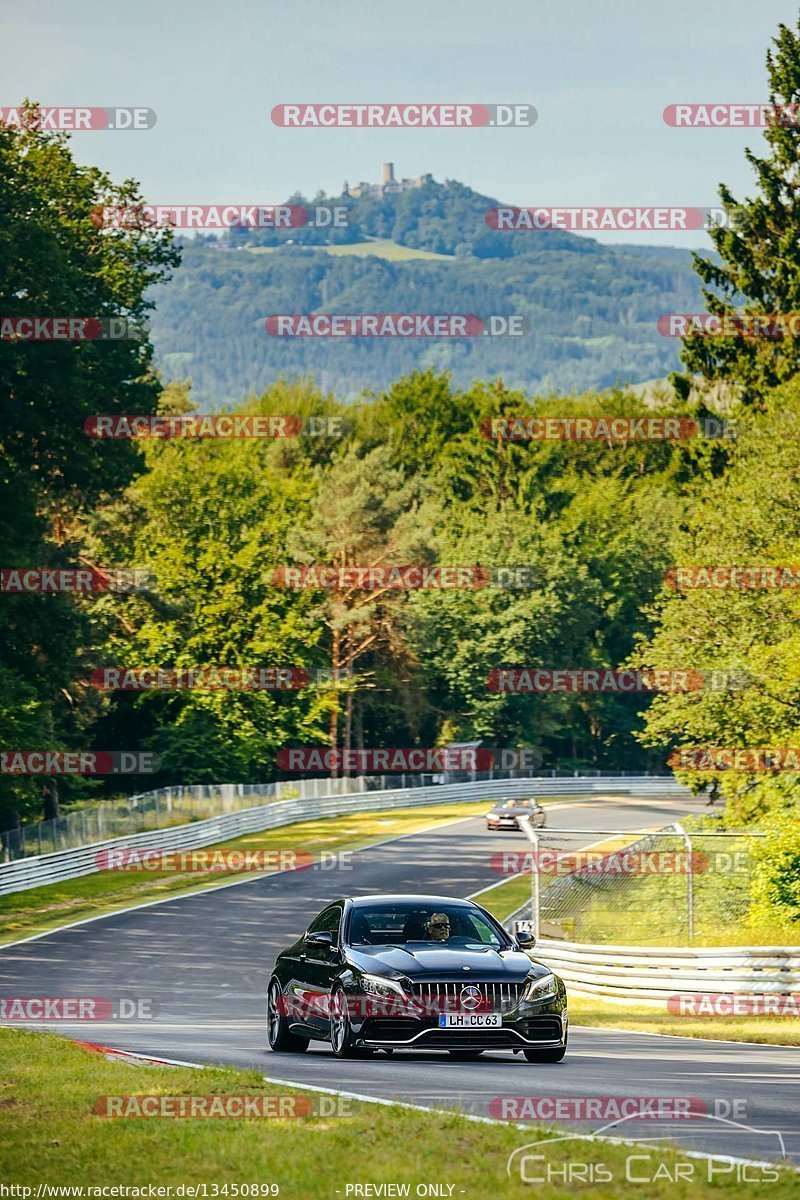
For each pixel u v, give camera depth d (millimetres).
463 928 51250
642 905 118750
